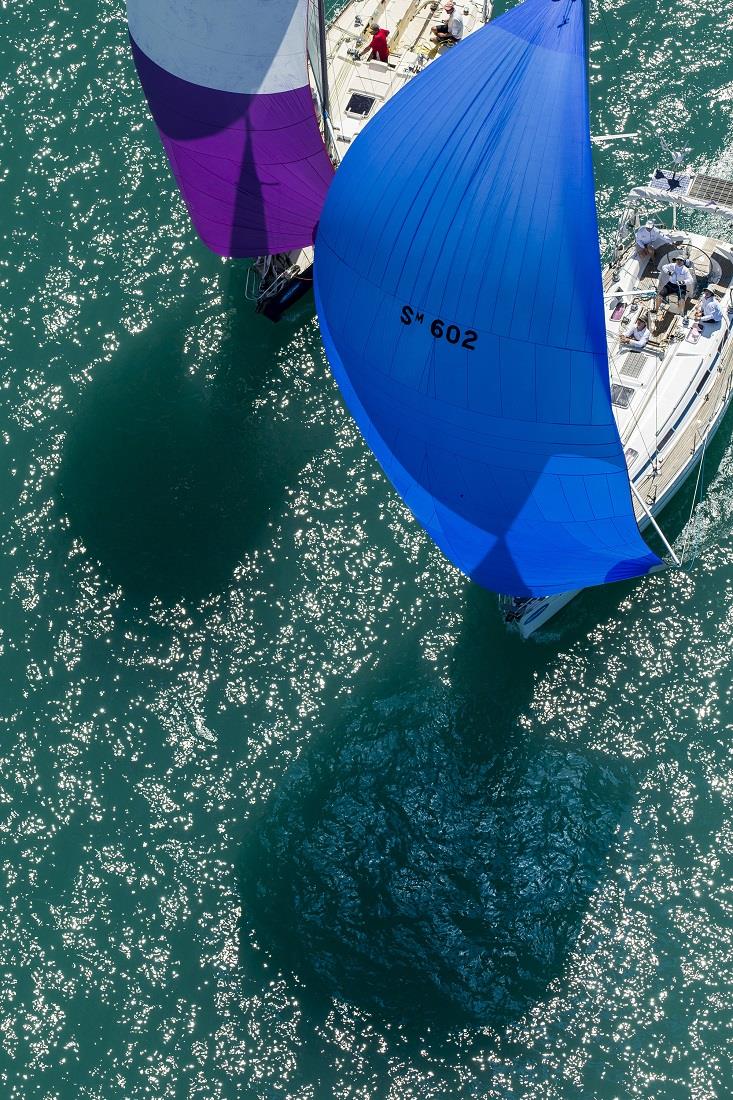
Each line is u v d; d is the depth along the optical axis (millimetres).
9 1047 50250
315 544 56562
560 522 47750
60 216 62875
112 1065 49969
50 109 64812
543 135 42219
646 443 53375
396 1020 50031
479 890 51344
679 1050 48781
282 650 55156
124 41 65625
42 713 54844
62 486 58281
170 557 56844
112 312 61031
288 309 60219
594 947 50344
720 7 63281
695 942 50062
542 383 44469
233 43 51281
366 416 48938
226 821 52906
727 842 51250
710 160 60750
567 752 52906
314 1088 49406
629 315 54812
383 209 44531
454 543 50125
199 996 50719
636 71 62562
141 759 53938
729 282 55781
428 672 54344
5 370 60375
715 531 55156
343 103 60906
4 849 52812
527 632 54031
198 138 54281
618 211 60125
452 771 52938
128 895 52062
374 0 63125
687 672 53500
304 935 51250
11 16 66562
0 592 56875
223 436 58562
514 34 42500
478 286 43594
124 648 55656
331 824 52531
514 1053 49312
